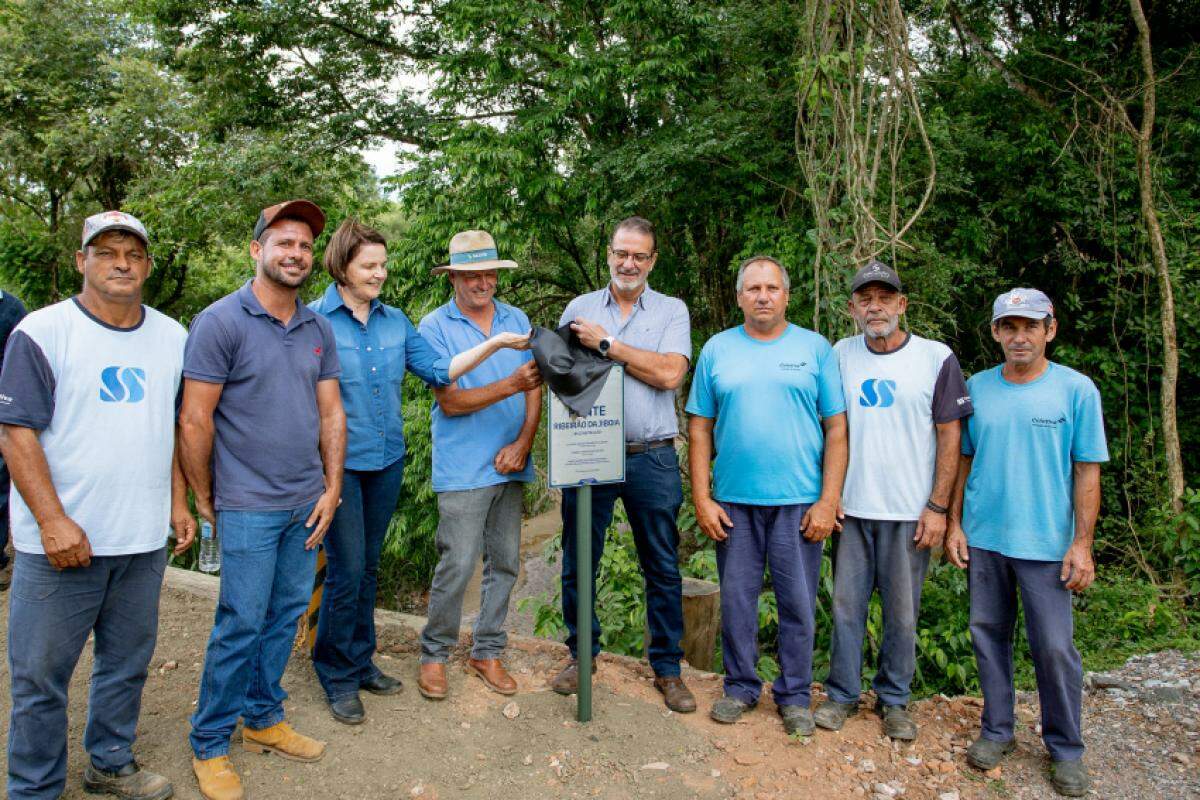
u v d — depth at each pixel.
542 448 11.10
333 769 3.02
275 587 2.95
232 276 18.80
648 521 3.54
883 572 3.44
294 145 12.88
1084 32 9.19
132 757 2.86
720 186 9.51
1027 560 3.15
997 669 3.29
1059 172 8.95
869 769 3.21
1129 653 5.26
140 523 2.62
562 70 9.63
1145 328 8.42
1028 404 3.15
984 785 3.15
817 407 3.42
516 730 3.37
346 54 13.48
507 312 3.72
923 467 3.35
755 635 3.57
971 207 9.37
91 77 18.12
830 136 6.51
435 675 3.54
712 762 3.24
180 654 3.92
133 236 2.53
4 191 18.73
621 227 3.49
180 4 12.87
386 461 3.29
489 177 9.52
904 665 3.46
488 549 3.67
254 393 2.74
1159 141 9.09
